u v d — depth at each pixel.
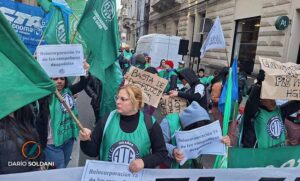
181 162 3.10
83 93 12.22
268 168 3.04
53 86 2.33
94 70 4.06
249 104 3.79
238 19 17.00
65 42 4.21
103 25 4.07
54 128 3.53
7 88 2.15
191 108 3.24
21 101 2.18
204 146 3.15
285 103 4.07
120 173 2.65
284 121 4.14
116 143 2.72
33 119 2.42
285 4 12.52
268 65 3.69
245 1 16.25
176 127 3.29
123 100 2.71
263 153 3.42
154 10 38.44
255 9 15.14
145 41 18.09
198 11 23.92
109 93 4.45
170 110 5.12
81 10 5.74
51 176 2.44
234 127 4.46
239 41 17.25
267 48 13.59
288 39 12.25
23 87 2.22
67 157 3.94
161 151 2.78
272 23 13.32
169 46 16.86
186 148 3.11
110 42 4.14
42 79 2.29
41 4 4.04
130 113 2.77
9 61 2.22
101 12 4.05
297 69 3.75
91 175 2.58
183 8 27.69
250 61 15.71
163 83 4.63
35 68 2.25
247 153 3.37
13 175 2.18
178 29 29.47
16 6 4.04
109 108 4.48
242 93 9.44
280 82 3.61
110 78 4.43
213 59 19.70
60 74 3.53
